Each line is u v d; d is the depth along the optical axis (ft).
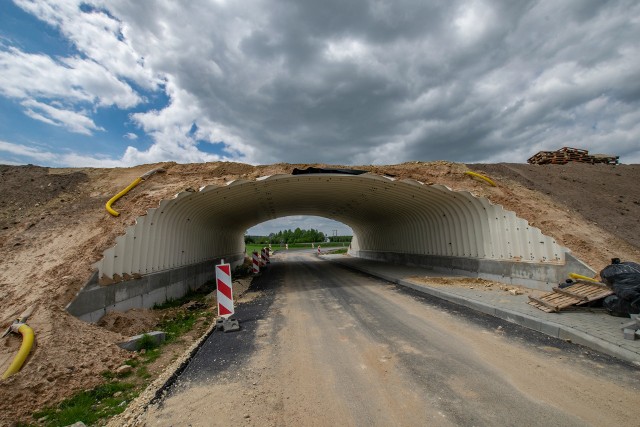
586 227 35.09
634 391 12.73
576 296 23.09
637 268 21.85
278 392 13.91
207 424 11.69
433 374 14.88
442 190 41.65
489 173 48.88
